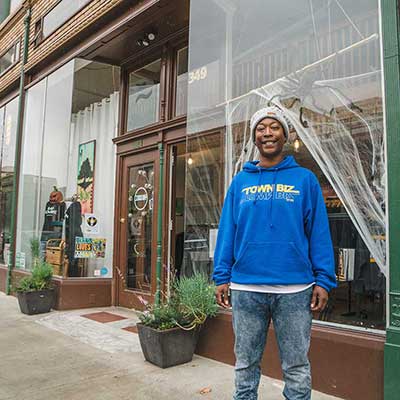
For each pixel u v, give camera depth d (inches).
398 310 109.0
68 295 242.8
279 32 162.1
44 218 283.0
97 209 266.7
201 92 187.9
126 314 232.4
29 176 310.2
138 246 242.1
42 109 303.4
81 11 249.0
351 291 125.0
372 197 124.0
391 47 119.0
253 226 85.0
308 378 81.9
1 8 378.3
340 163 134.2
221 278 88.7
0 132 364.2
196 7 190.7
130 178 253.4
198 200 179.3
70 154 268.5
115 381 131.7
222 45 183.3
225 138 176.2
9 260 309.4
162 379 133.2
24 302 230.4
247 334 85.4
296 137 149.2
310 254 84.6
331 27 143.6
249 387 85.8
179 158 231.1
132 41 239.1
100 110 274.8
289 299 81.6
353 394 115.9
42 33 302.0
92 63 265.9
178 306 154.2
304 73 150.6
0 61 373.1
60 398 118.7
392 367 107.7
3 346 170.6
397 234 111.2
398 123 115.0
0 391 123.7
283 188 84.7
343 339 119.3
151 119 240.4
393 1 120.0
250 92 169.6
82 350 165.2
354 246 126.7
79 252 255.0
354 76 133.7
